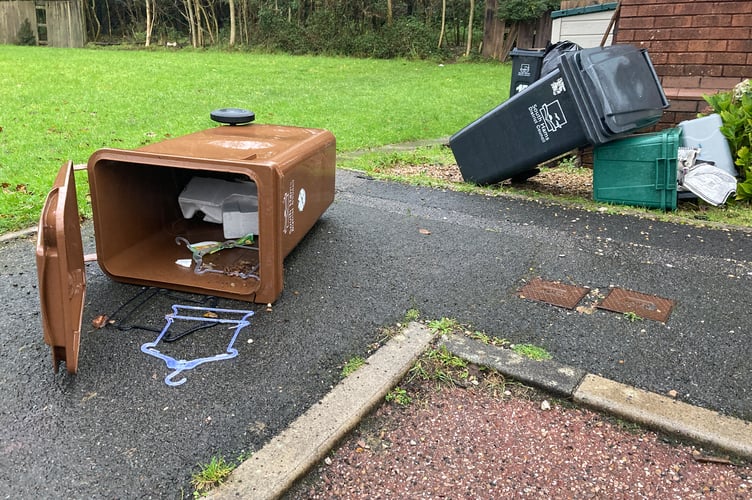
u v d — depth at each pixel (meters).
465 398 2.52
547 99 4.99
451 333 2.97
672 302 3.36
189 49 24.09
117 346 2.75
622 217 4.87
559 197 5.43
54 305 2.38
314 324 3.01
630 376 2.63
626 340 2.94
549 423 2.38
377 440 2.27
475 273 3.72
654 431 2.33
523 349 2.81
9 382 2.48
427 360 2.74
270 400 2.41
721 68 6.21
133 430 2.22
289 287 3.42
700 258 4.01
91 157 3.12
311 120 9.41
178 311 3.09
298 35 23.23
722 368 2.71
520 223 4.70
